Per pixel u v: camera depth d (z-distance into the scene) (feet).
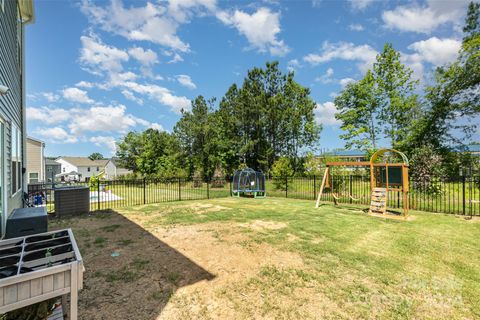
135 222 21.08
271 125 76.23
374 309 8.63
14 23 20.67
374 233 18.11
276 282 10.49
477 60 41.60
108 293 9.42
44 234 7.76
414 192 35.06
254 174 43.52
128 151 128.98
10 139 17.94
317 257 13.33
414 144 48.06
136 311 8.29
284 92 78.43
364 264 12.48
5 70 16.44
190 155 80.48
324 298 9.30
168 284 10.20
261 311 8.43
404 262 12.77
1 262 6.04
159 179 50.72
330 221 21.89
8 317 5.83
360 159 82.74
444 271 11.75
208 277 10.88
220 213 25.35
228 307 8.63
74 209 24.38
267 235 17.26
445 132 46.37
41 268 5.80
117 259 12.80
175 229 18.78
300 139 83.25
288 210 27.61
